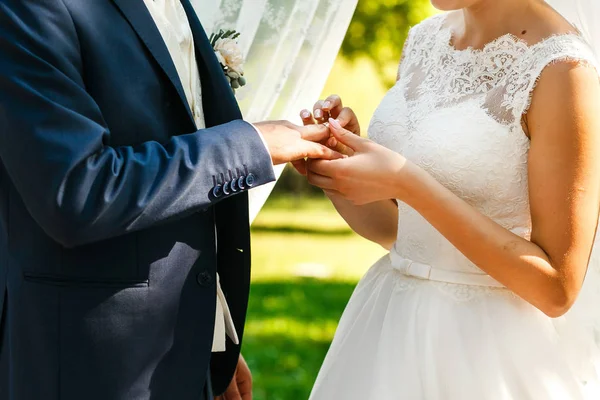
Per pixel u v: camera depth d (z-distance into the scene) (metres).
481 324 2.05
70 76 1.64
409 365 2.09
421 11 8.36
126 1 1.76
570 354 2.12
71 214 1.58
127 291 1.76
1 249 1.85
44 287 1.75
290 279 8.46
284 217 13.03
